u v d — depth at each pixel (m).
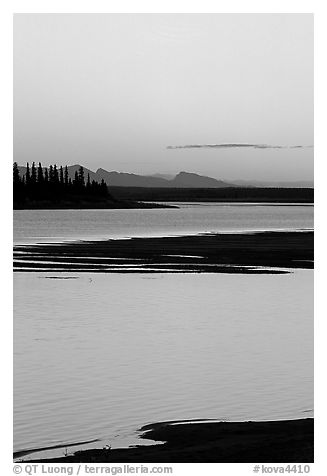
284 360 25.94
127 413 19.77
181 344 28.38
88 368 24.45
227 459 16.58
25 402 20.64
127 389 21.91
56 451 17.48
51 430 18.61
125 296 39.97
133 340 28.97
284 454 16.89
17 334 30.11
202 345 28.30
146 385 22.45
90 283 44.50
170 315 34.72
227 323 32.81
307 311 35.91
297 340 29.31
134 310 35.94
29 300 38.53
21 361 25.38
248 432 18.20
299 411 19.98
